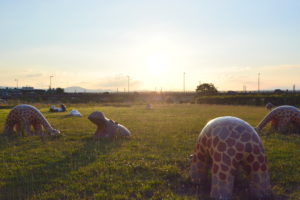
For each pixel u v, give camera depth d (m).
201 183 6.26
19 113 12.79
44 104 40.69
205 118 19.89
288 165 7.55
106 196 5.66
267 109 28.47
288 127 12.80
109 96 66.25
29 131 12.73
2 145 10.37
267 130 13.34
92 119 11.56
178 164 7.85
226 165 5.28
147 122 17.36
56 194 5.81
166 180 6.58
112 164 7.77
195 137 11.79
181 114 23.77
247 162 5.43
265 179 5.41
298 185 6.30
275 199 5.55
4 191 5.99
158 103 50.22
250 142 5.33
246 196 5.64
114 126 11.96
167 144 10.41
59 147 9.98
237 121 5.65
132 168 7.40
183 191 6.00
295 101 37.59
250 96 43.16
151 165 7.63
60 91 71.19
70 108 33.44
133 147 9.95
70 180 6.58
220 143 5.41
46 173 7.11
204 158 6.23
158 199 5.59
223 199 5.21
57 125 15.86
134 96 69.94
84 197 5.65
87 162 8.03
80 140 11.27
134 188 6.08
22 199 5.59
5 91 70.56
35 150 9.50
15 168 7.48
